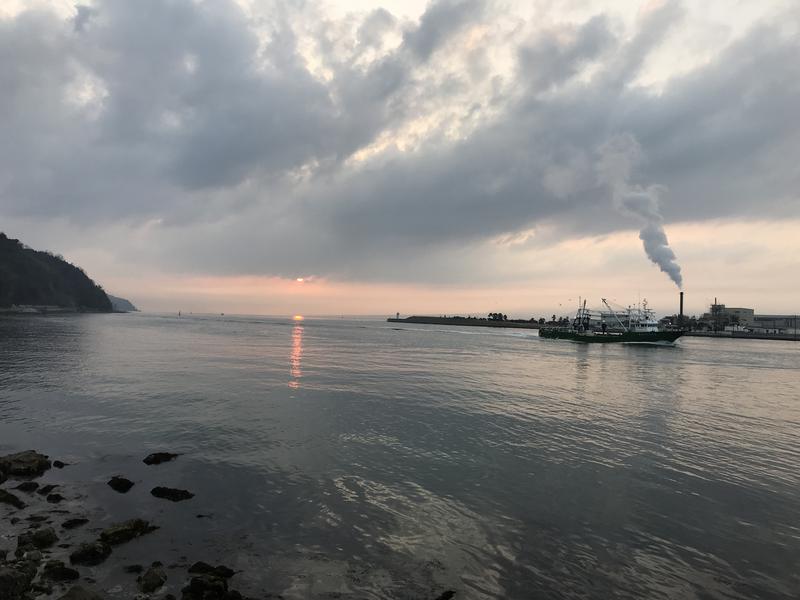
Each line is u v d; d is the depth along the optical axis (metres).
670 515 12.46
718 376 47.38
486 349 81.31
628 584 9.21
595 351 83.88
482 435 20.03
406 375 40.41
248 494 13.08
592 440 19.77
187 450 17.05
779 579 9.55
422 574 9.33
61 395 26.89
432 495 13.30
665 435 21.00
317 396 28.55
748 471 16.22
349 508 12.26
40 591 8.36
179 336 94.19
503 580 9.21
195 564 9.30
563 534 11.20
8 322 129.12
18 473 14.14
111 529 10.40
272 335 112.62
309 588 8.76
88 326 124.25
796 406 30.22
